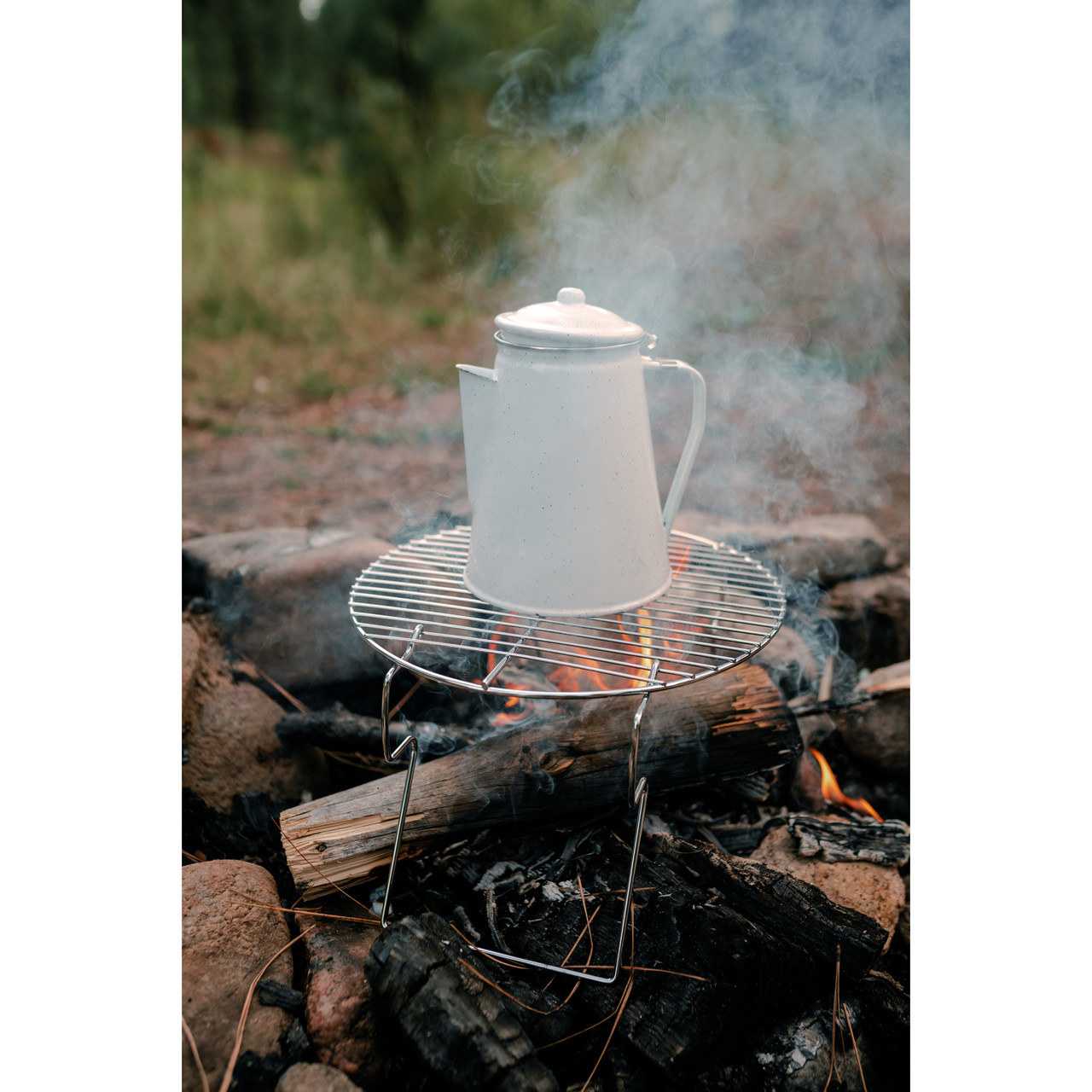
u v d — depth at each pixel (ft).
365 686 6.11
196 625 6.14
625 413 4.16
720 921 4.16
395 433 10.23
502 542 4.22
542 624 4.34
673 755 4.86
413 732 5.48
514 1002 3.97
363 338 12.65
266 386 11.40
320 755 5.75
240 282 13.20
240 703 5.77
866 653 6.84
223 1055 3.79
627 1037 3.84
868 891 4.71
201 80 15.53
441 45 14.56
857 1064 3.99
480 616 5.68
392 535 7.70
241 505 8.37
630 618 4.42
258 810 5.29
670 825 5.07
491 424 4.25
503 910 4.49
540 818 4.75
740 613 4.57
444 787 4.64
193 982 4.04
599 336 3.98
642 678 4.00
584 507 4.11
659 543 4.45
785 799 5.51
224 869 4.59
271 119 15.79
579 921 4.38
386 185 14.48
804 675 6.14
